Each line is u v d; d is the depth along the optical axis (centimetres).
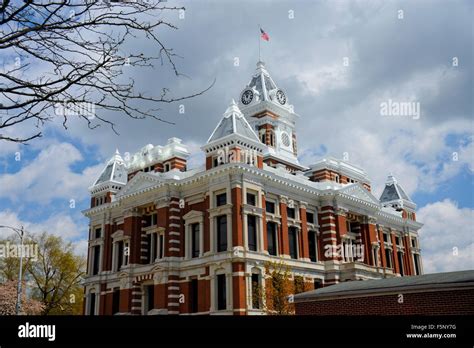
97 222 6406
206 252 4850
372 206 6475
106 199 6575
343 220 5966
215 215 4869
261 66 7425
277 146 6738
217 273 4697
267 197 5256
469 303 1902
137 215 5734
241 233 4694
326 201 5931
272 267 4803
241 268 4575
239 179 4853
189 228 5147
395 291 2102
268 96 7038
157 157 5856
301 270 5319
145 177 5562
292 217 5581
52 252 7238
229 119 5362
